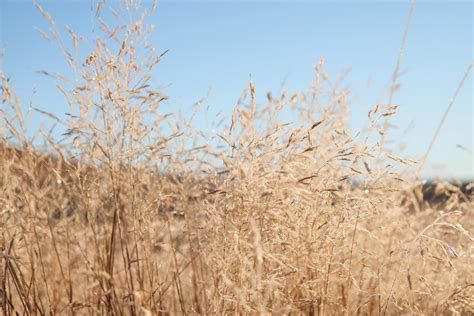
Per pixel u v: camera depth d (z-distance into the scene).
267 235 2.27
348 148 2.52
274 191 2.30
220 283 2.25
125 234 2.64
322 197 2.49
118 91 2.55
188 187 2.91
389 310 2.77
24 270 2.84
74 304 2.48
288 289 2.48
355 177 2.68
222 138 2.46
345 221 2.53
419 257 2.78
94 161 2.68
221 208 2.36
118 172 2.66
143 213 2.62
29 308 2.51
